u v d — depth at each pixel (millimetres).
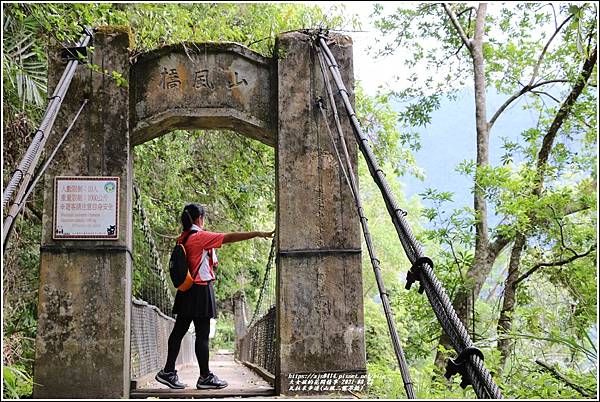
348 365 4652
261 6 6898
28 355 6348
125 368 4574
